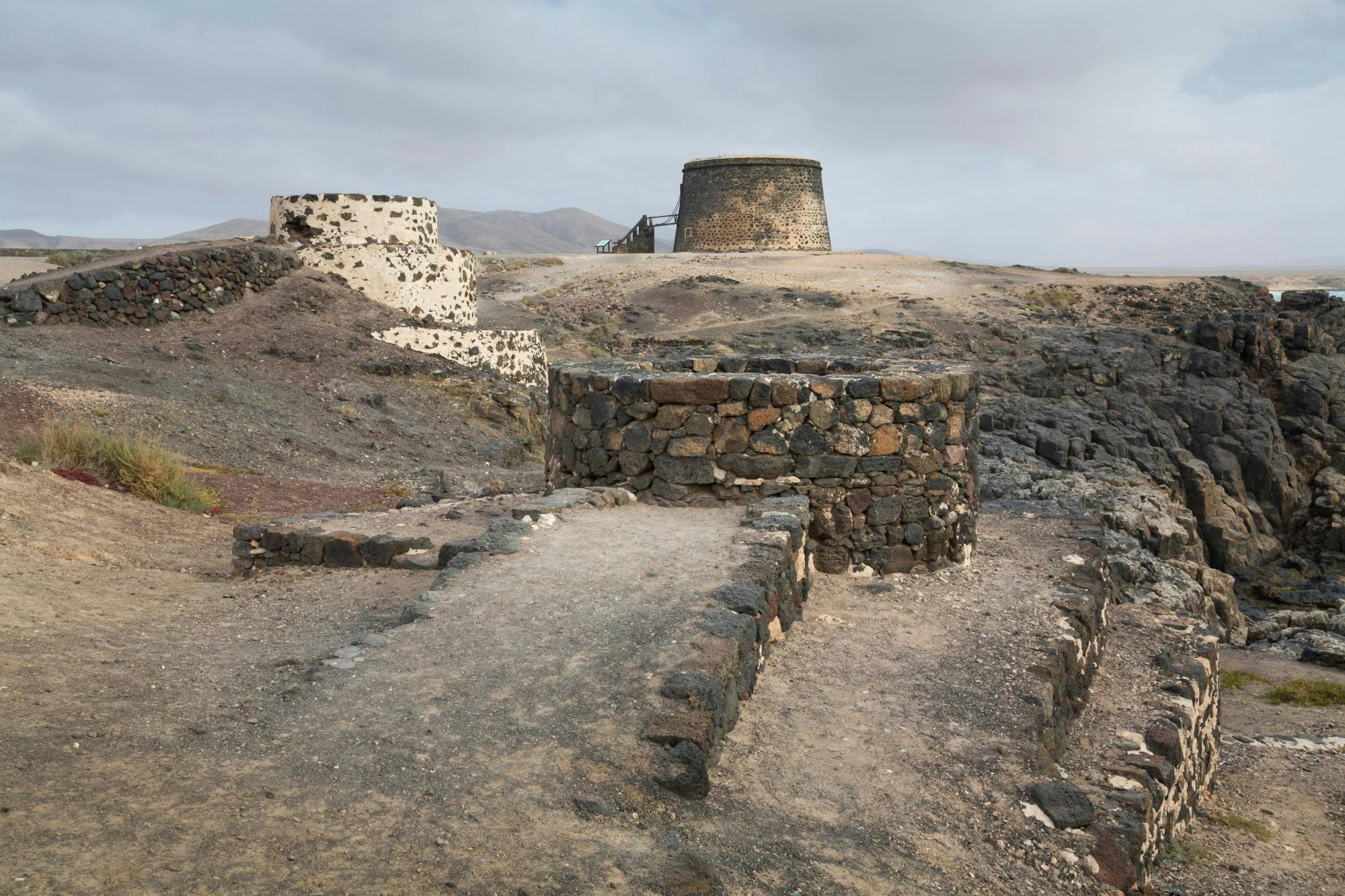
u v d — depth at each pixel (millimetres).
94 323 22625
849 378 9148
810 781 5273
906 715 6230
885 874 4496
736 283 62219
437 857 3889
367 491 16297
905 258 76375
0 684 4984
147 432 16453
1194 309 58906
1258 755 10203
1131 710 8039
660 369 11164
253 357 23328
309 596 7887
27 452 12602
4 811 3811
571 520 8539
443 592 6652
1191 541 25609
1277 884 6867
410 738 4770
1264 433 43969
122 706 4961
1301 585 35844
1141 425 42625
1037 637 7715
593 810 4336
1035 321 55125
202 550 10469
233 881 3592
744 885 4148
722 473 9219
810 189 78500
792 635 7574
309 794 4254
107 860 3605
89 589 7562
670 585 6734
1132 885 4992
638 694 5191
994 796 5348
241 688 5441
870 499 9219
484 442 23047
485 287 66438
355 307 27672
